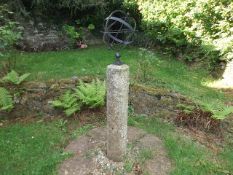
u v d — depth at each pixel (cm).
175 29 367
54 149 226
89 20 471
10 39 307
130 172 200
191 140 238
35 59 361
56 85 288
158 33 395
